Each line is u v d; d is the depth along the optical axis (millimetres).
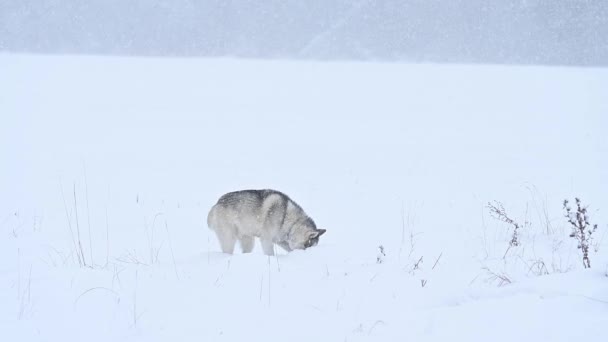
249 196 35594
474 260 29391
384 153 95938
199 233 44531
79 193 61656
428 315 19750
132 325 21156
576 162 81000
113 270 28484
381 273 26328
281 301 23250
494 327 18031
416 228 43406
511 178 70375
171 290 24797
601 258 28328
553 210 49875
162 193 62375
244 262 29078
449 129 123438
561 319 17969
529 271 26031
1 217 49531
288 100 177875
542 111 144250
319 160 88938
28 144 97438
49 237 42094
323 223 48094
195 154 92938
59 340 20000
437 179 71938
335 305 22422
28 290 24594
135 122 129250
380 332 18922
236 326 20703
